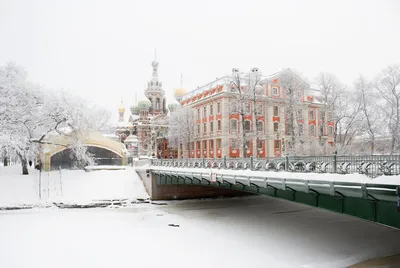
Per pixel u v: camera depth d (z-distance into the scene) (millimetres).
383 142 43062
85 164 47750
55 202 36531
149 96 107500
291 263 18938
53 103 42938
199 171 28109
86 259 19859
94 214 33469
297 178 17438
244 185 24172
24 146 39500
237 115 57375
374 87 43938
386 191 12836
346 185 14633
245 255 20422
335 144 43156
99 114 83000
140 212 34625
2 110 38094
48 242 23359
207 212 34406
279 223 29094
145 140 94688
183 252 21109
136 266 18703
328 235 24734
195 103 67062
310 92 64812
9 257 20266
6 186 37719
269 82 59969
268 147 58344
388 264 18594
